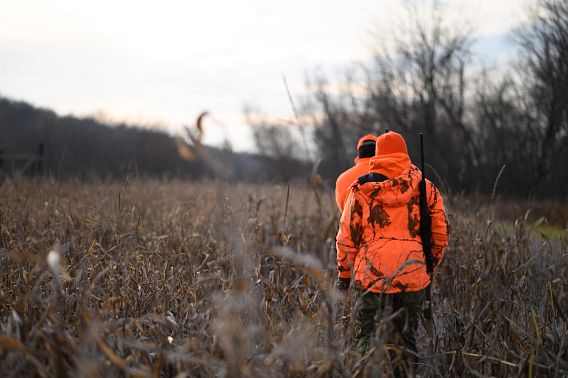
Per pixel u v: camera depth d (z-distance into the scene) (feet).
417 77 78.95
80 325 10.73
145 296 13.20
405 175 12.09
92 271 13.87
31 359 8.75
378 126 81.71
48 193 24.39
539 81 61.87
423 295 12.05
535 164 63.82
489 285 15.14
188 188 36.45
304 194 31.63
